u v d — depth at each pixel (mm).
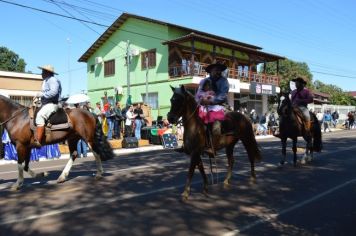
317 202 7547
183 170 11438
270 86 37344
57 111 9094
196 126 7602
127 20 35656
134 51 34562
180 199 7695
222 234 5664
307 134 12320
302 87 12352
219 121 7984
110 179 9938
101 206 7180
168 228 5922
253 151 9398
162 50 32688
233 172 10961
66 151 18906
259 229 5898
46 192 8352
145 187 8891
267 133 32344
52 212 6758
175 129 21906
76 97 17344
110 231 5770
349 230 5844
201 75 30781
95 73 40125
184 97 7445
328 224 6141
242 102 37344
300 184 9258
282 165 12039
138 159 14727
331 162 13039
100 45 39031
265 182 9500
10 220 6297
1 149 16062
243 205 7285
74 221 6246
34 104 8984
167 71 32125
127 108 22750
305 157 12781
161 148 20719
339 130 38938
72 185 9141
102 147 9922
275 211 6887
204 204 7344
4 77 25297
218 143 8133
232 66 35000
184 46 32844
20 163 8766
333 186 9031
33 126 8680
